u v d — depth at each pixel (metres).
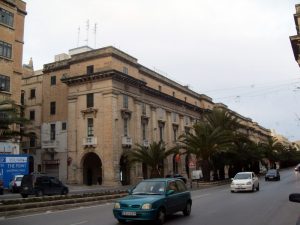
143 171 54.56
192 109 73.56
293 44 39.88
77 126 51.16
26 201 20.14
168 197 14.00
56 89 55.28
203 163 50.81
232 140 52.00
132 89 53.28
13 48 41.38
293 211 16.36
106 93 49.00
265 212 16.17
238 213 15.99
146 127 56.66
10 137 22.55
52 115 54.81
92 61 50.97
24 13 44.22
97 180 51.22
